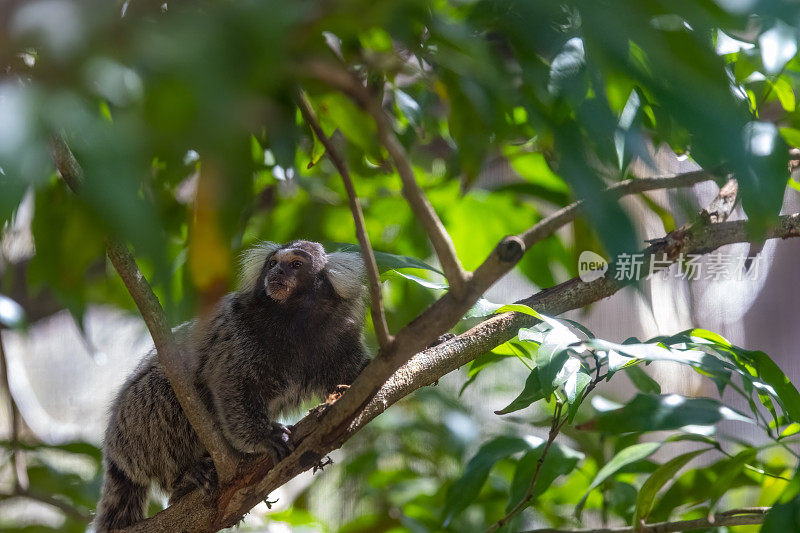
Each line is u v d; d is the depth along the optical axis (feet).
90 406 47.34
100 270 31.04
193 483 21.04
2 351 30.09
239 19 6.93
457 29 10.97
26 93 6.36
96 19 6.51
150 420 24.76
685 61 9.58
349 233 32.07
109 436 25.53
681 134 14.07
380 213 31.35
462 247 30.50
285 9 7.19
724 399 37.09
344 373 26.35
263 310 25.22
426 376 19.03
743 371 18.56
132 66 6.91
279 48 7.06
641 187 15.81
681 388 38.27
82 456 34.24
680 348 18.17
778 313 34.63
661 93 9.84
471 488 22.24
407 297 31.83
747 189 10.27
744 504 32.55
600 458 27.40
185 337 25.17
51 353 48.60
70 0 6.53
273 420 26.50
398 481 33.50
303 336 25.41
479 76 11.68
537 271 28.91
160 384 24.79
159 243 6.82
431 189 29.37
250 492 19.07
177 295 22.59
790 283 34.24
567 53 11.85
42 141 6.29
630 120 13.34
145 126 6.71
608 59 9.78
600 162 12.03
